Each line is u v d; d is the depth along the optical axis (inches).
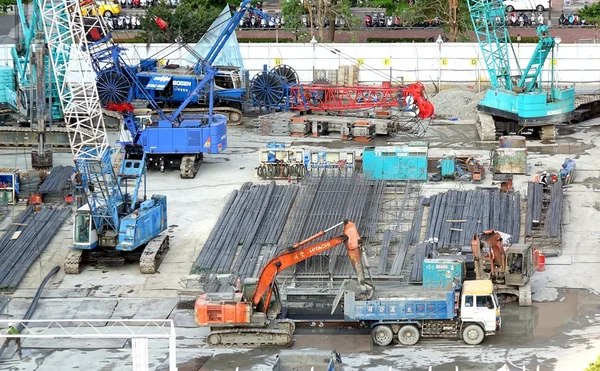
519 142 4104.3
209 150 4185.5
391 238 3607.3
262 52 5388.8
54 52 4394.7
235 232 3678.6
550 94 4532.5
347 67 5310.0
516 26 6525.6
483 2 4776.1
